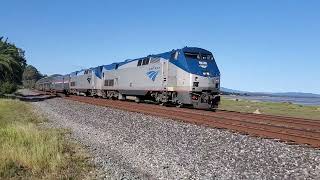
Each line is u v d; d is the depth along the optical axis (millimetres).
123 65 46562
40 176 11023
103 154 14406
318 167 11445
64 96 69938
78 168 11930
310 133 17516
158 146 15625
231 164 12234
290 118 26000
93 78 60688
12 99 58344
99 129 21703
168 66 33969
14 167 11977
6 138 16672
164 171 11586
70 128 22609
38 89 135250
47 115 31531
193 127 20062
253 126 20109
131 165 12641
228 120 22781
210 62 32094
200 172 11383
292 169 11336
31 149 13711
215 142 15875
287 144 14898
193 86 30750
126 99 49250
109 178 10805
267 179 10477
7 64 66625
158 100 36469
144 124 22531
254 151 13820
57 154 13047
